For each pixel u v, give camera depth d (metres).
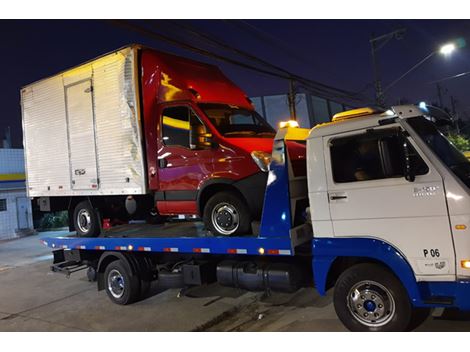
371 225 4.85
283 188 5.54
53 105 8.70
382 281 4.82
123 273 7.45
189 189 6.69
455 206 4.39
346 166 5.03
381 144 4.72
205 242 6.29
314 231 5.23
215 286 8.12
